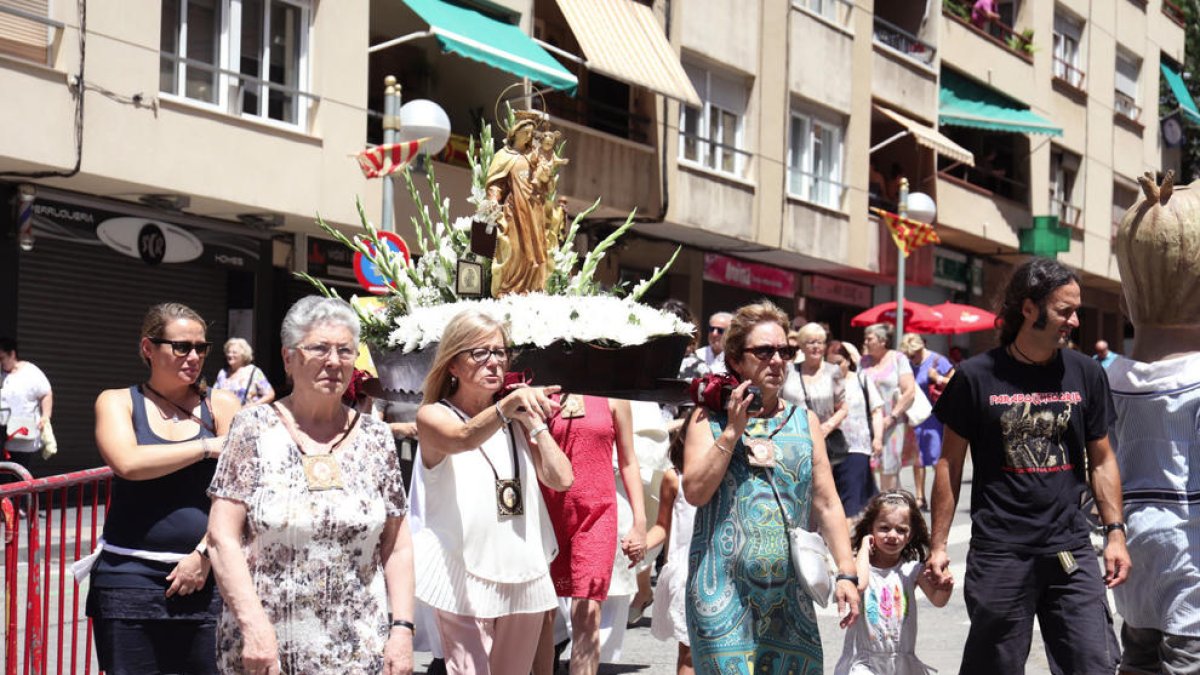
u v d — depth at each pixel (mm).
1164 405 6281
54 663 7785
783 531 5719
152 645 5664
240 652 4629
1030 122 34625
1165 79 48719
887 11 34062
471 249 8164
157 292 19375
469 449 5680
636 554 7648
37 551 6918
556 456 5762
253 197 18578
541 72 20562
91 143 16703
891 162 33438
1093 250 41312
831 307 33094
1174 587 6266
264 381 15492
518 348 7102
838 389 11969
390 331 7848
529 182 8352
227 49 18656
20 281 17562
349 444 4812
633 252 26328
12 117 15891
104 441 5660
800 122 29453
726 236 26578
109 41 16875
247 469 4664
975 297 37250
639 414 8922
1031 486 6066
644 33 23734
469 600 5816
